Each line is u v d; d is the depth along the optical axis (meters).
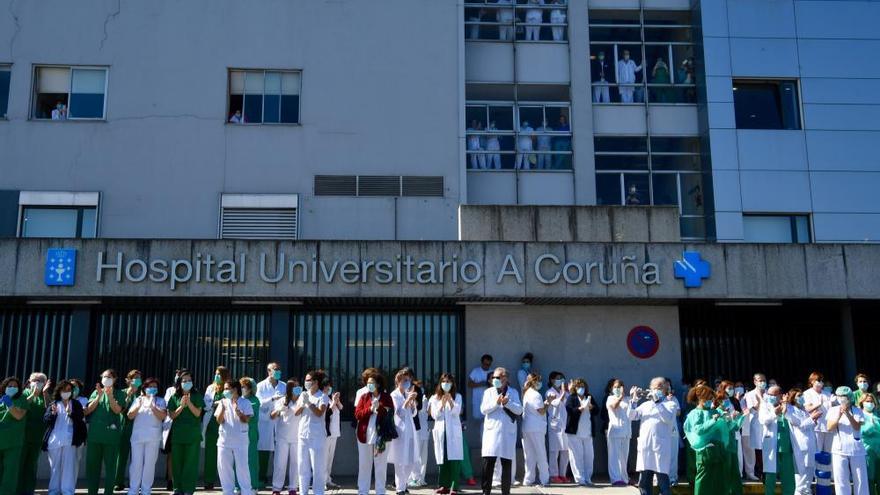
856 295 16.17
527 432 14.14
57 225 19.41
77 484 14.26
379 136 20.31
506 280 15.56
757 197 21.67
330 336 16.52
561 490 13.88
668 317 16.77
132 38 20.22
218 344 16.41
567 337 16.53
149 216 19.41
